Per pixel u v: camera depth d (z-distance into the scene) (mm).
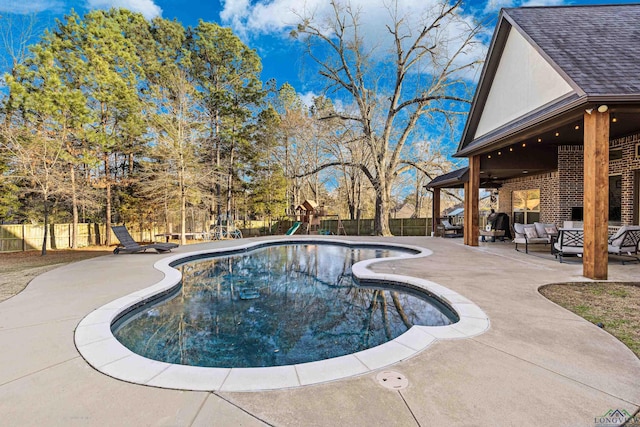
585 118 5871
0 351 3129
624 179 9367
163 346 4043
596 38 7270
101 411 2205
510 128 8258
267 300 6164
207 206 19906
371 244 13484
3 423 2072
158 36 20156
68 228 16234
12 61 14242
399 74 19969
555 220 11352
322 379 2611
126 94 15188
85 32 14914
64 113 12922
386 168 23625
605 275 5910
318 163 30312
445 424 2037
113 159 19031
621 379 2557
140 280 6336
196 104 18703
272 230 26484
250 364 3555
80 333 3584
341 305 5812
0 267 9055
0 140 12336
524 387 2447
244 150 23578
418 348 3150
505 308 4316
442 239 14531
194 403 2301
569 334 3451
